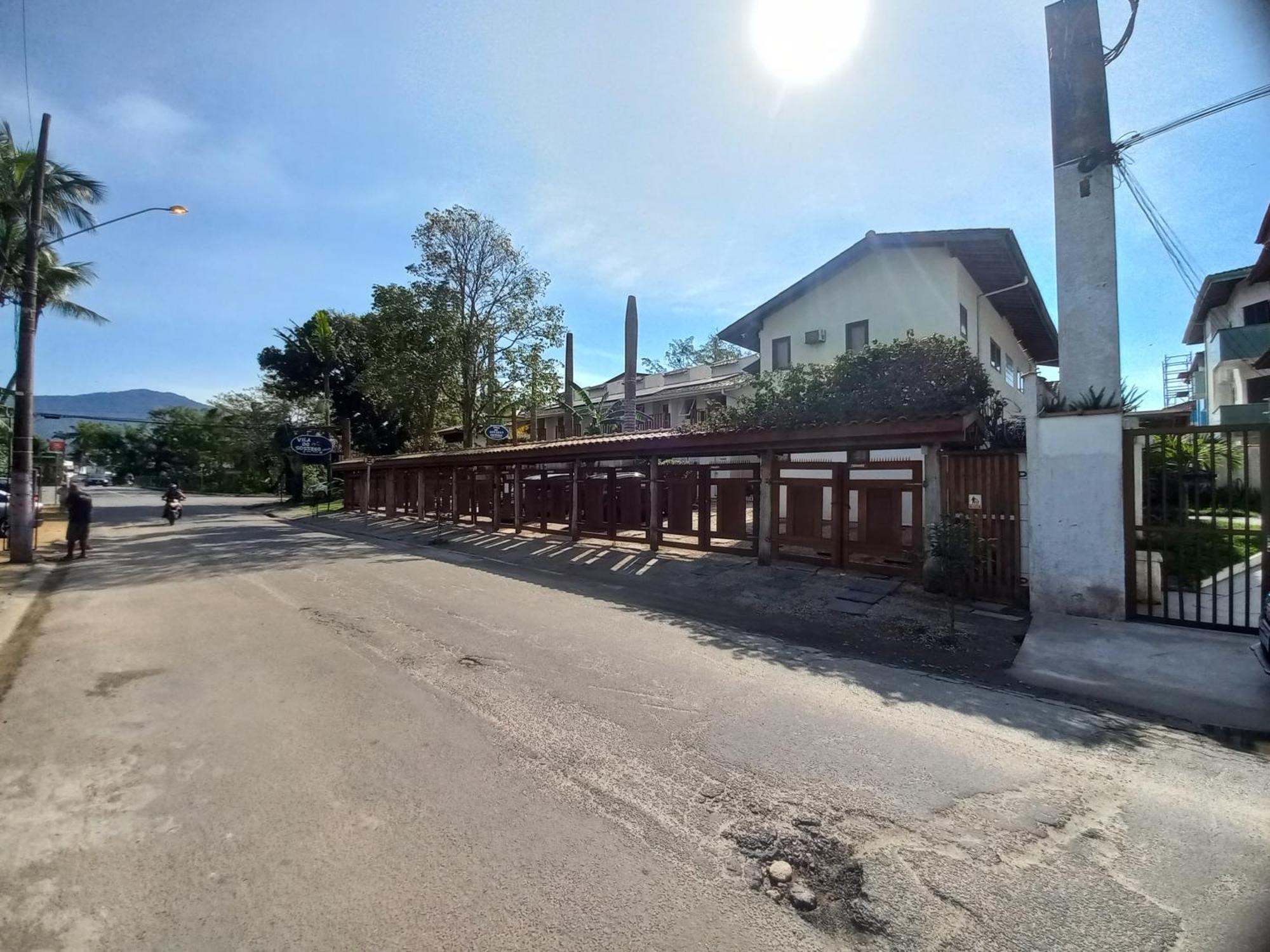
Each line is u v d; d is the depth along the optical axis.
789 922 2.44
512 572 11.33
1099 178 7.62
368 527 21.47
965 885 2.68
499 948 2.28
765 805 3.31
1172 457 7.61
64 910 2.47
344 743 4.03
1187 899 2.60
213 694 4.93
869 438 8.92
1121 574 6.90
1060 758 3.97
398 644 6.37
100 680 5.31
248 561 12.81
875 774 3.69
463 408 25.44
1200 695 5.06
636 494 13.65
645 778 3.59
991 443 9.27
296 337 39.28
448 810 3.23
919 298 15.38
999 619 7.34
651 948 2.29
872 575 9.35
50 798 3.36
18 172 21.47
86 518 13.86
